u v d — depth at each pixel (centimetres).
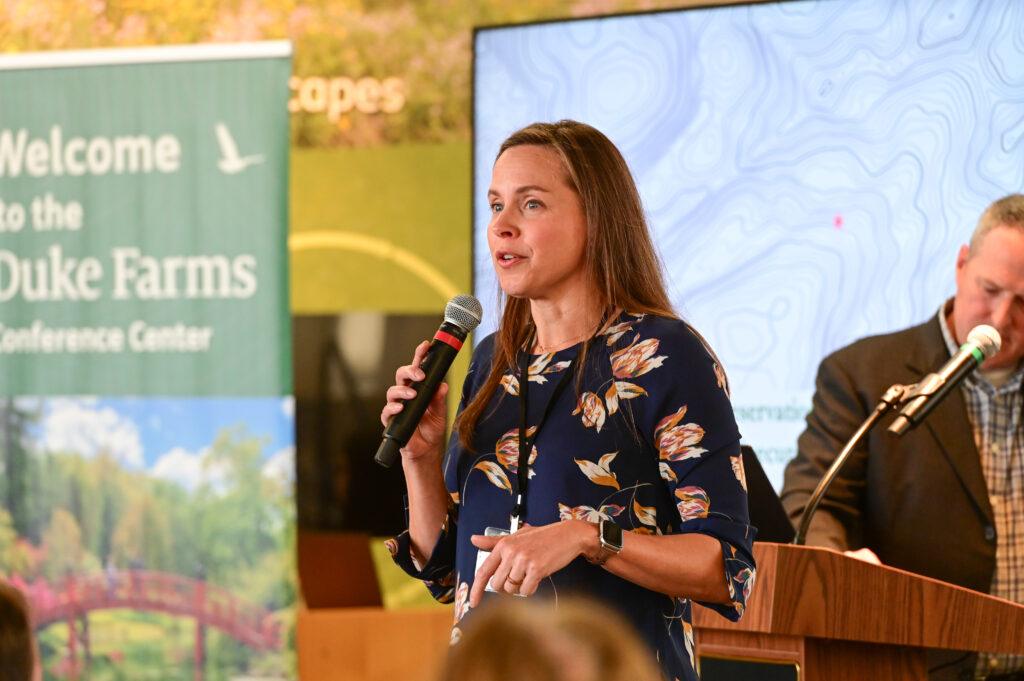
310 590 847
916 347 791
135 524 711
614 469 345
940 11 803
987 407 739
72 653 712
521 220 362
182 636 707
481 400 372
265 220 701
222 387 704
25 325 720
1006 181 788
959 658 663
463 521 367
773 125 842
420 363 383
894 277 811
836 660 412
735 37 852
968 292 755
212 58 704
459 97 1073
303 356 1039
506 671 141
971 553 735
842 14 826
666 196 865
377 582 864
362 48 1084
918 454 752
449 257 1080
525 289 361
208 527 705
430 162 1080
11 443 719
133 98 709
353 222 1089
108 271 712
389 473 1014
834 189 827
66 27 1099
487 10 1065
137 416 711
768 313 839
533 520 348
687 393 343
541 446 353
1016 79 787
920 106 808
